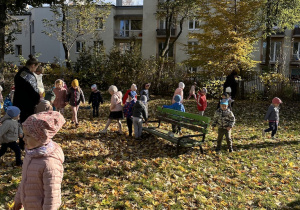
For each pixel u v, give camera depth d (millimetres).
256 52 31578
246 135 9266
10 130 5250
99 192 4598
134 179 5215
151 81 20953
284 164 6641
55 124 2488
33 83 5398
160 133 7684
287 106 16328
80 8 24391
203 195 4828
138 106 7977
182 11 25453
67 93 9406
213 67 17125
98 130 8727
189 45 17984
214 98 19891
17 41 36969
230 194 4965
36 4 17188
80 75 20562
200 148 7016
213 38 16906
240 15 16609
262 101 18625
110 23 34719
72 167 5539
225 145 7918
